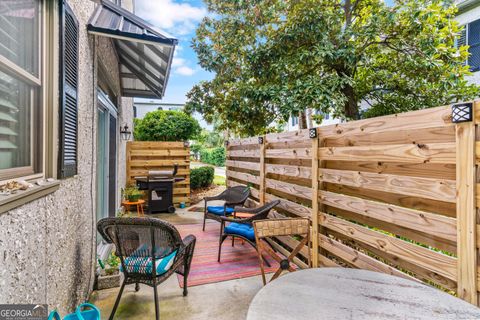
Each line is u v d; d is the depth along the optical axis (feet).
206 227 16.07
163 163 21.91
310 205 10.13
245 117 18.45
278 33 16.81
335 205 8.27
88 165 8.31
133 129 30.17
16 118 4.30
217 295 8.34
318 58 14.90
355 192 7.74
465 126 4.75
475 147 4.62
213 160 63.16
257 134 20.63
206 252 11.94
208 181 30.12
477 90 14.11
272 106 17.20
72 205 6.46
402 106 16.42
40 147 5.02
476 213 4.60
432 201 5.57
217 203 23.47
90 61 8.52
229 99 20.15
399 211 6.16
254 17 19.19
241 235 10.50
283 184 11.53
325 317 3.82
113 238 7.16
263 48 16.96
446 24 14.52
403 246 6.11
